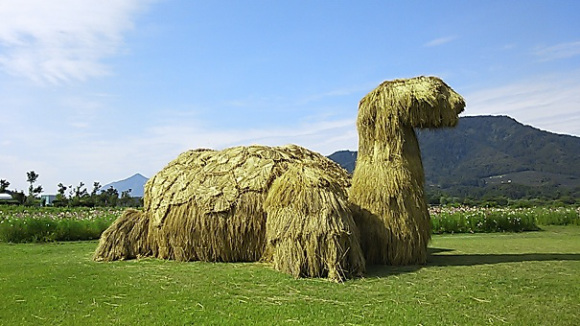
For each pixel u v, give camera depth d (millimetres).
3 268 7102
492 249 9070
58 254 9047
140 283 5895
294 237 6258
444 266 6754
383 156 7016
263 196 7371
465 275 6074
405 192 6895
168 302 4969
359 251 6293
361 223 6949
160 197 8078
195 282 5910
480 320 4254
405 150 7062
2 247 10539
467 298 4953
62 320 4445
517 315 4383
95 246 10672
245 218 7328
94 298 5180
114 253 8039
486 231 14844
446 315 4398
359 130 7344
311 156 8445
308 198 6371
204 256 7523
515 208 20453
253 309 4672
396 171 6918
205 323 4281
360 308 4660
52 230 12453
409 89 6961
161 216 7875
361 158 7277
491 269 6469
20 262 7777
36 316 4566
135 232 8203
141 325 4262
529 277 5918
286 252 6324
